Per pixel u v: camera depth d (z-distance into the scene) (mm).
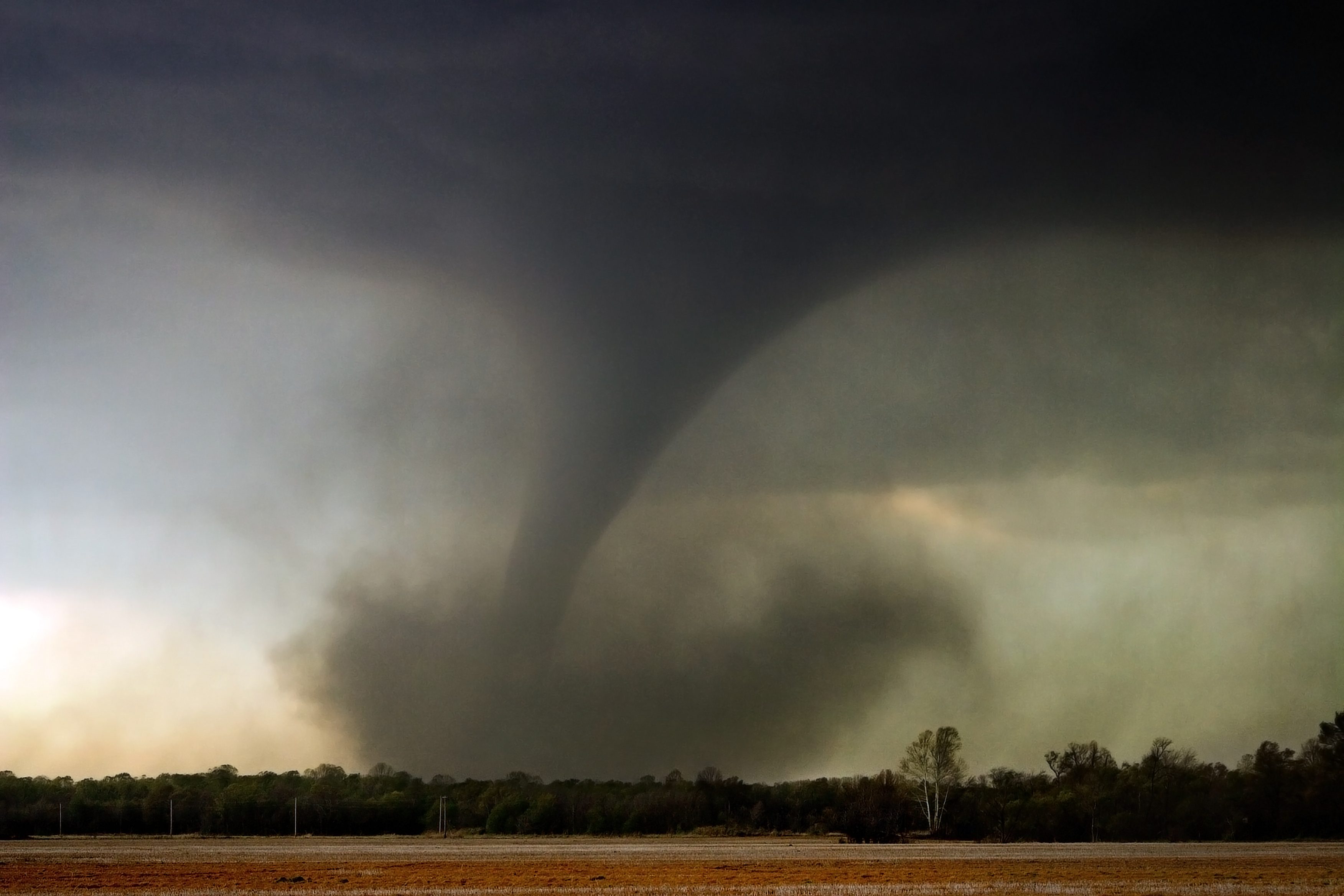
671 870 70438
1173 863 77438
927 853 90812
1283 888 57969
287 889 57312
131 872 68000
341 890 56188
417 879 63250
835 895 53938
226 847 101375
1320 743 128375
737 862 78312
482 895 53438
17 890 56500
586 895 53531
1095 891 55969
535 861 79625
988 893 54969
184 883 60812
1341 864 77062
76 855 86438
